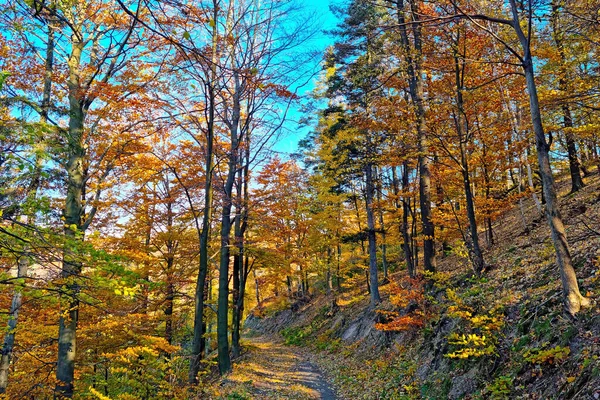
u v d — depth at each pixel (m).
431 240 13.67
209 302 15.44
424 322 11.06
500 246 14.51
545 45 12.16
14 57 8.41
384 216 22.72
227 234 13.83
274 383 12.34
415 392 8.51
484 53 12.78
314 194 24.97
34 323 10.67
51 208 7.27
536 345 6.15
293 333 29.42
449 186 16.80
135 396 11.41
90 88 9.83
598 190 13.30
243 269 20.27
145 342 10.76
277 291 30.59
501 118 14.42
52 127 6.52
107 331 10.61
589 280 6.71
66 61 9.73
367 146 17.36
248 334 41.38
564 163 19.75
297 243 21.97
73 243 5.75
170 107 10.55
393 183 19.41
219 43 9.90
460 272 14.11
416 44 13.23
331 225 22.78
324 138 22.06
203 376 15.04
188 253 14.49
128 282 6.40
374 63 15.88
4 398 9.15
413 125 13.96
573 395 4.57
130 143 10.83
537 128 6.88
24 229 5.70
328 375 14.39
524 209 18.50
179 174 14.38
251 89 11.31
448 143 14.48
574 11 8.43
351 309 23.75
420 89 13.61
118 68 9.97
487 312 8.45
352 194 22.75
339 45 14.82
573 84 11.15
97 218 11.41
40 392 11.30
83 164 10.11
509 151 13.52
